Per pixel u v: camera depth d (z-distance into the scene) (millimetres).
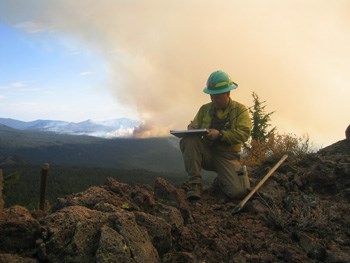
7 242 3438
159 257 4016
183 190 5973
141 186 5707
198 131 5637
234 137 5742
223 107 5957
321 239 4613
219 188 6211
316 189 6180
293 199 5594
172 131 5836
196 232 4641
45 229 3578
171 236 4203
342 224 4961
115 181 5262
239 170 5910
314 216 5102
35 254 3451
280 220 4926
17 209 3830
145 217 4074
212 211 5457
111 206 4199
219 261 4180
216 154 6031
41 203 5391
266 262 4145
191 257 4035
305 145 8273
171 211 4609
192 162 5922
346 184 6094
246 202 5617
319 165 6562
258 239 4641
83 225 3617
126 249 3461
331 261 4160
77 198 4559
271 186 6000
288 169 6727
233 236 4688
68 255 3439
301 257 4191
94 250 3502
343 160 6941
